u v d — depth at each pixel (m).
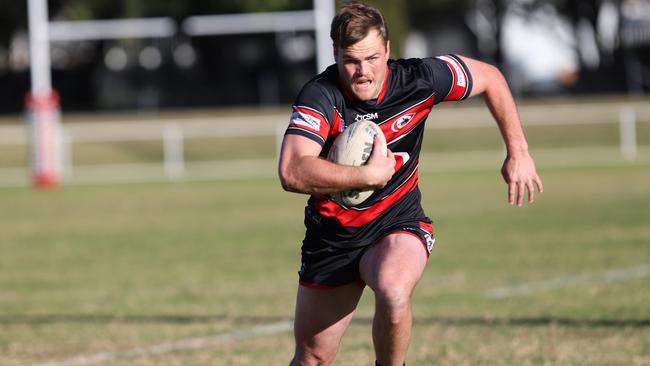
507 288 35.50
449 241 48.44
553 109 127.69
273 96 176.25
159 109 174.38
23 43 194.62
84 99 182.25
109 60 183.62
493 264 41.12
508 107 19.05
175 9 116.00
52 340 28.84
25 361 26.14
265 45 177.38
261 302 34.41
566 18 195.38
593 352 25.20
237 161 103.38
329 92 17.16
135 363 25.64
